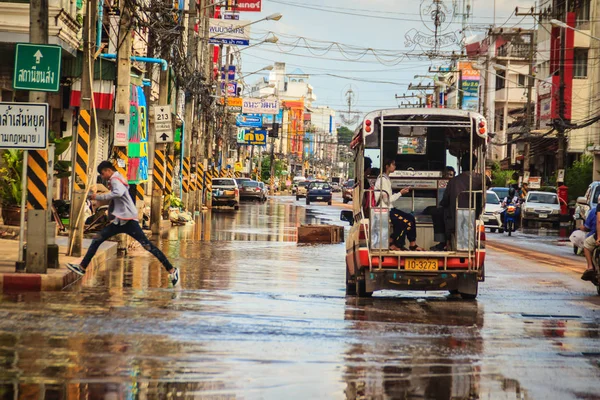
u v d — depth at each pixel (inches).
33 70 930.7
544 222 3324.3
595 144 4067.4
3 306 780.6
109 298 861.2
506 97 6353.3
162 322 719.7
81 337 637.3
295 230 2319.1
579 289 1127.0
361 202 983.6
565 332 754.2
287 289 1024.2
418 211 1100.5
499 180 5285.4
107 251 1298.0
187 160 2775.6
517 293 1066.7
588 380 547.5
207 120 3737.7
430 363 590.2
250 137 6368.1
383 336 698.8
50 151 1003.9
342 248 1768.0
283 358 590.2
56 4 1393.9
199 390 492.7
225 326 714.2
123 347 605.0
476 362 598.9
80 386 492.7
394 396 492.7
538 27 5255.9
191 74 2554.1
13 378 506.3
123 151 1376.7
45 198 975.0
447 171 1097.4
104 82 1721.2
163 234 2000.5
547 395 503.5
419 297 1014.4
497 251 1861.5
